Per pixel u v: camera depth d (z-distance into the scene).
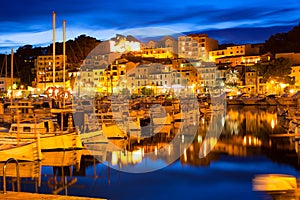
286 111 56.78
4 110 48.78
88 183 21.06
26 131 29.88
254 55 145.38
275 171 23.53
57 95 41.50
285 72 119.25
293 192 19.03
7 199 13.80
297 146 33.06
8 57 170.25
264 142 35.81
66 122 34.22
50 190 19.58
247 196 18.73
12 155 25.97
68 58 157.50
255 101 100.81
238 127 49.12
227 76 128.75
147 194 19.17
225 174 23.05
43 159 27.25
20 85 134.12
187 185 20.92
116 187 20.45
